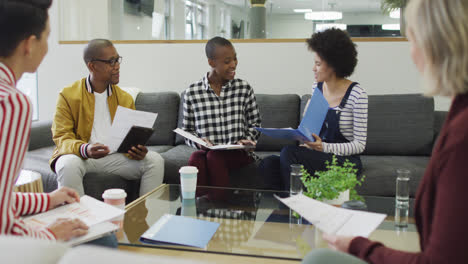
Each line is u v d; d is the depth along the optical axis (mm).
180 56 3525
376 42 3246
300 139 2160
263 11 3385
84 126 2492
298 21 3365
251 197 1885
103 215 1277
